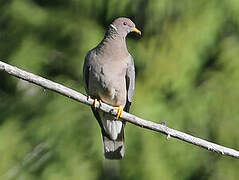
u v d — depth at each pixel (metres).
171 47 15.18
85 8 16.44
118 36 10.92
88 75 10.90
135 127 14.66
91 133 14.86
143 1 16.05
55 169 14.71
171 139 14.68
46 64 16.16
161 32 15.45
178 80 14.93
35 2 17.06
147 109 14.68
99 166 14.91
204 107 14.89
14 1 16.81
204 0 15.46
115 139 10.86
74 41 16.22
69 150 14.84
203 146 9.67
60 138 14.95
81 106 15.22
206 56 15.39
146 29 15.68
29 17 16.56
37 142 15.09
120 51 10.84
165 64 15.09
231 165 14.97
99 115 10.80
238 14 15.21
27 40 16.33
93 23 16.38
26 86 16.23
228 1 15.27
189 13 15.38
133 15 16.17
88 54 10.95
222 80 15.14
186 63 14.99
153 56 15.34
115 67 10.73
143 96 14.92
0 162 14.91
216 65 15.45
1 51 16.41
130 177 14.62
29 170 14.83
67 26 16.23
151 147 14.58
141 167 14.54
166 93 15.12
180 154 14.69
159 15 15.40
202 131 14.81
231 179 14.86
